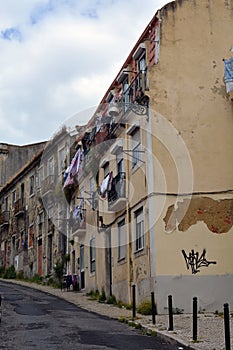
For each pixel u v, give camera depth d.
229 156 18.41
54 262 30.81
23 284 31.19
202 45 19.20
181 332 12.54
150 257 17.64
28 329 12.91
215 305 17.09
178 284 17.12
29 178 35.84
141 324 13.89
